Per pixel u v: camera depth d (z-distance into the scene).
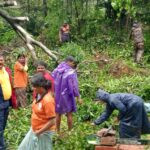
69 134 8.36
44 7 20.98
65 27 18.14
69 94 8.41
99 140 7.30
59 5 19.78
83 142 7.83
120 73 13.58
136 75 13.20
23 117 9.78
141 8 18.92
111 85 11.77
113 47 17.45
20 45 16.73
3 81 7.50
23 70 10.70
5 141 8.30
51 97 6.27
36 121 6.28
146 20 18.94
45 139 6.33
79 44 18.05
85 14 19.77
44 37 19.06
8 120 9.46
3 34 18.73
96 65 14.07
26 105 10.85
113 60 14.76
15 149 7.99
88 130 8.72
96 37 18.52
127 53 16.27
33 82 6.15
